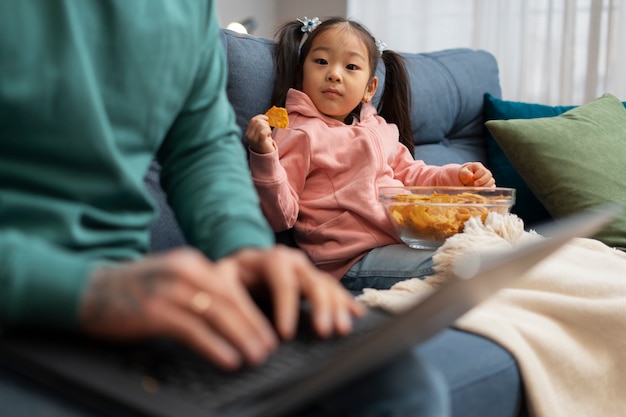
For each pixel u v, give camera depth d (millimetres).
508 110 2375
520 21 3164
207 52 934
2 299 566
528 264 637
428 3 3467
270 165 1534
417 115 2160
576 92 3061
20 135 712
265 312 683
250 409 517
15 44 697
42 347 586
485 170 1832
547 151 2041
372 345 516
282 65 1781
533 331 1218
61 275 574
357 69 1808
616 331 1308
